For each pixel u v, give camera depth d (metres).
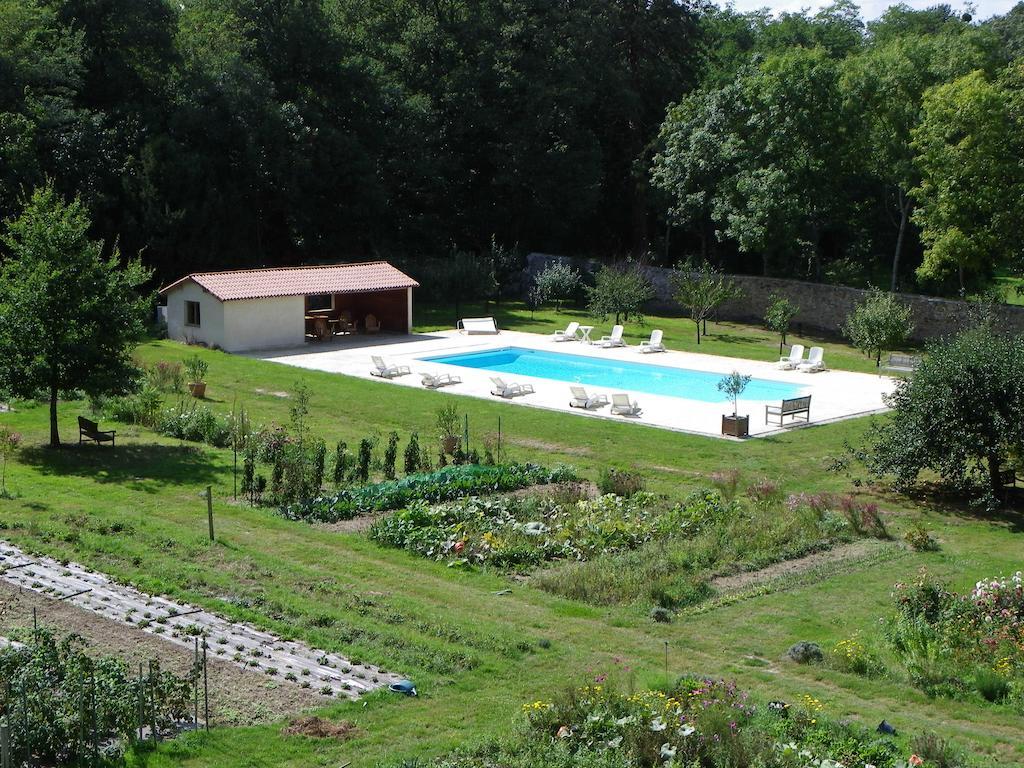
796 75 49.84
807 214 52.53
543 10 62.16
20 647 13.05
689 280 47.03
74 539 18.52
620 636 16.06
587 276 58.44
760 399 34.56
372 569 18.61
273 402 32.28
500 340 45.66
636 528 20.89
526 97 60.31
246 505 21.97
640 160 63.41
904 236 56.50
